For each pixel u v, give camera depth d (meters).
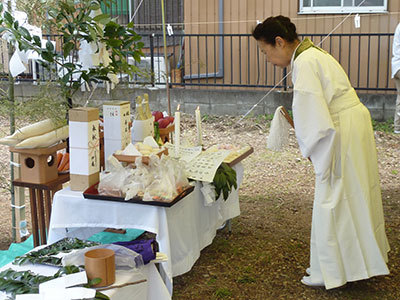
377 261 3.20
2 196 5.41
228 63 8.72
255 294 3.45
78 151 3.17
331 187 3.20
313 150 3.13
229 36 8.52
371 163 3.27
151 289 2.63
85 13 3.62
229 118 8.35
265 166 6.38
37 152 3.28
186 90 8.53
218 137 7.55
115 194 3.04
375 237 3.19
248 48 8.55
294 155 6.75
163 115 4.34
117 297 2.20
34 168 3.35
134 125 3.66
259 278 3.66
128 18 9.14
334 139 3.09
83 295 2.05
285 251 4.08
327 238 3.20
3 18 3.23
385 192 5.44
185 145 4.01
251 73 8.69
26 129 3.26
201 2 8.57
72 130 3.16
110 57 3.72
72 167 3.20
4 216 4.87
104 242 4.09
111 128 3.41
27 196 5.45
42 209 3.47
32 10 3.34
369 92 8.46
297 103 3.10
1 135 6.92
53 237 3.27
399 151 6.80
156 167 3.11
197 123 4.12
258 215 4.87
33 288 2.16
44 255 2.49
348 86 3.20
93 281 2.19
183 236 3.30
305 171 6.17
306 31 8.41
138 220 3.05
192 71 8.84
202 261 3.92
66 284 2.14
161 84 8.63
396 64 7.18
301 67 3.12
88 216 3.14
